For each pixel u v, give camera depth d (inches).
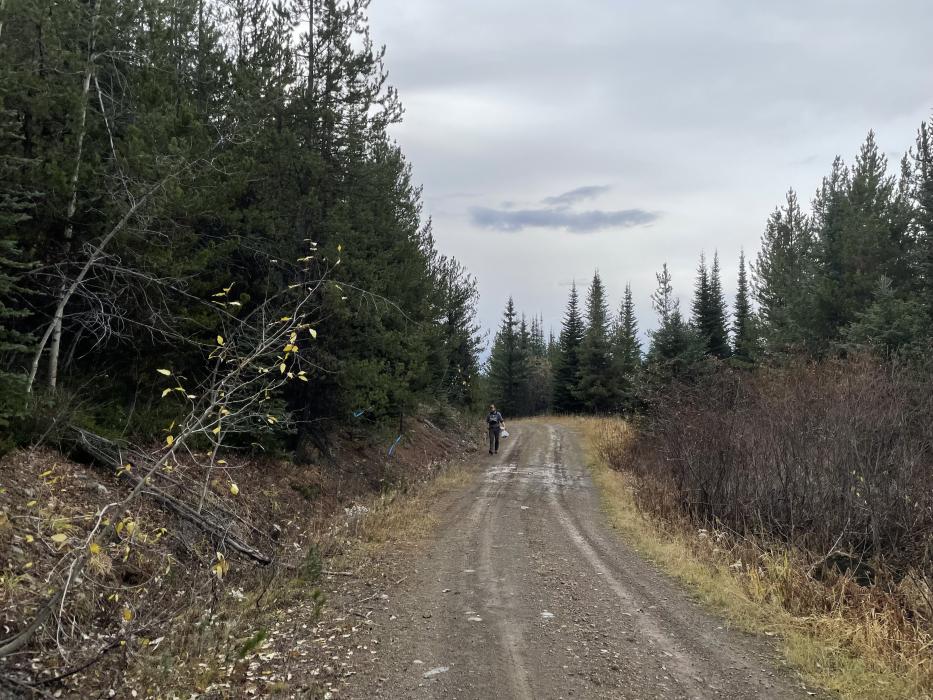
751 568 298.0
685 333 1071.6
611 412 1679.4
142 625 207.9
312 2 495.2
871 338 634.8
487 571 310.5
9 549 210.8
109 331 331.3
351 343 512.1
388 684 181.8
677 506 460.1
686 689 180.7
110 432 320.5
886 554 324.2
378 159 560.4
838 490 360.2
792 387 486.6
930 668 187.3
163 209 325.7
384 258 571.2
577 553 350.6
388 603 258.1
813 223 1228.5
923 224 780.6
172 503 299.9
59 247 320.8
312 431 531.5
